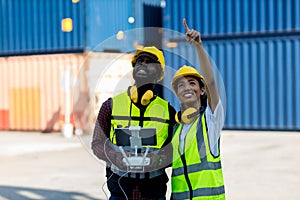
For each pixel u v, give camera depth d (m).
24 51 20.03
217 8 18.56
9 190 8.35
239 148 13.38
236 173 9.59
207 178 3.21
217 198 3.22
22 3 20.12
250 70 18.12
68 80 17.56
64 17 19.31
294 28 17.50
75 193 8.04
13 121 19.92
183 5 19.02
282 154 12.12
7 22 20.34
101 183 8.81
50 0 19.59
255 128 18.03
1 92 20.14
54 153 12.95
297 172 9.62
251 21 18.09
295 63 17.53
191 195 3.22
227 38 18.42
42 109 19.42
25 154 12.86
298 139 15.34
